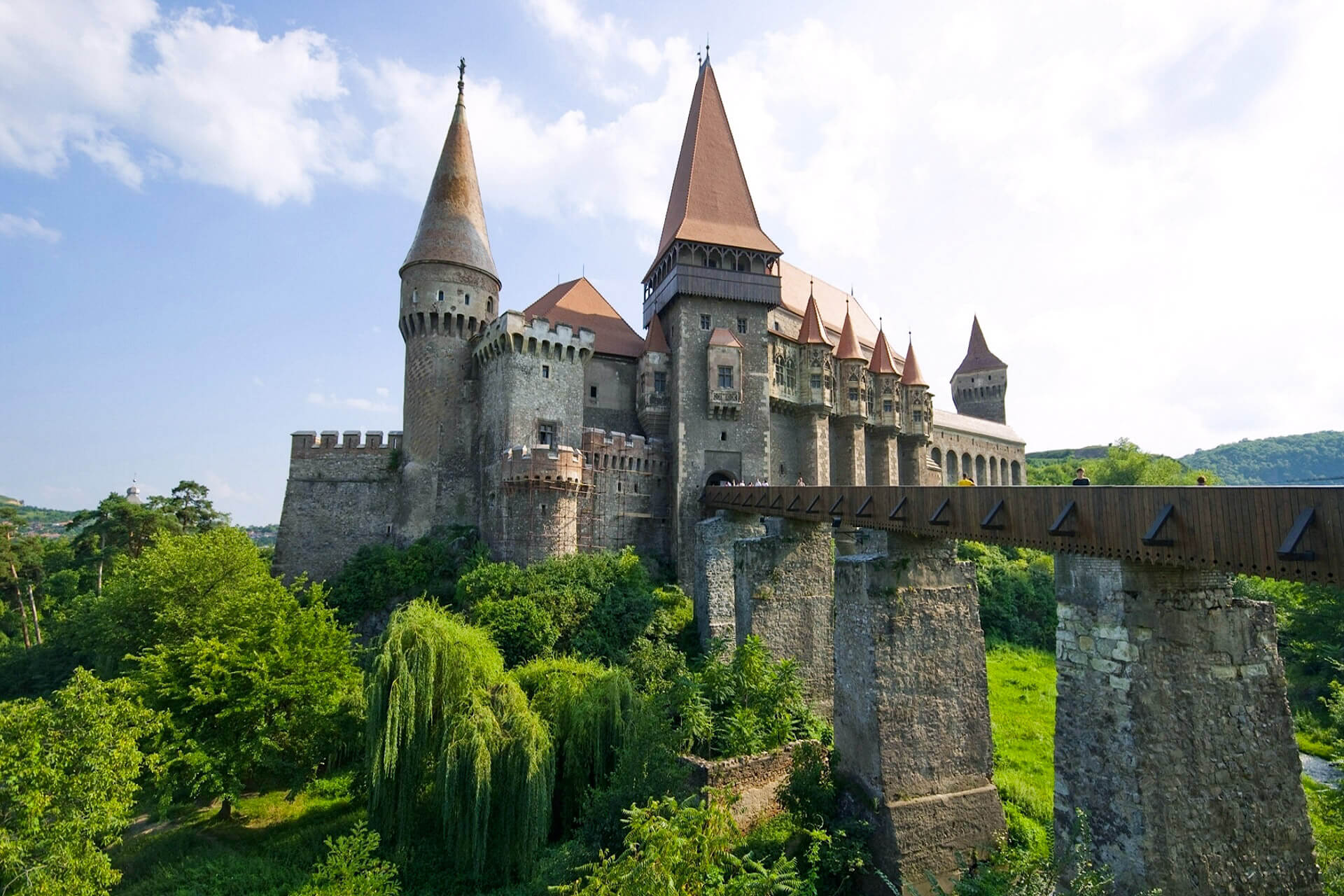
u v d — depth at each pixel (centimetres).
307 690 2530
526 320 4716
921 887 1916
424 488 4784
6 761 1631
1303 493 1054
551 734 2359
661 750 2170
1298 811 1319
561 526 4303
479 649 2377
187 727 2380
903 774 2019
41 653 4334
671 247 5369
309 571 4716
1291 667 3709
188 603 3309
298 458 4862
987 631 5197
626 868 1169
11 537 5656
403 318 5072
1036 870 1384
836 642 2291
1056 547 1530
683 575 4884
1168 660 1316
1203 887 1247
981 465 9494
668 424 5306
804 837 2009
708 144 5844
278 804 2661
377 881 1758
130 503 5294
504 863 2088
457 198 5219
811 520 3030
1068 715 1452
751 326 5441
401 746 2173
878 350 6719
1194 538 1222
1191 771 1287
